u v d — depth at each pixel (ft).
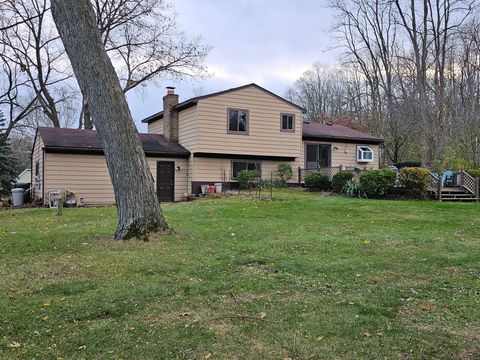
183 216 34.91
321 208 40.52
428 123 79.71
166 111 69.72
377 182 53.47
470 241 24.22
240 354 10.33
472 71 87.71
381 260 19.56
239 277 16.65
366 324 12.16
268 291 15.02
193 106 63.93
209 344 10.84
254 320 12.35
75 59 23.13
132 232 23.48
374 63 105.09
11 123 80.33
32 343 10.86
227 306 13.48
